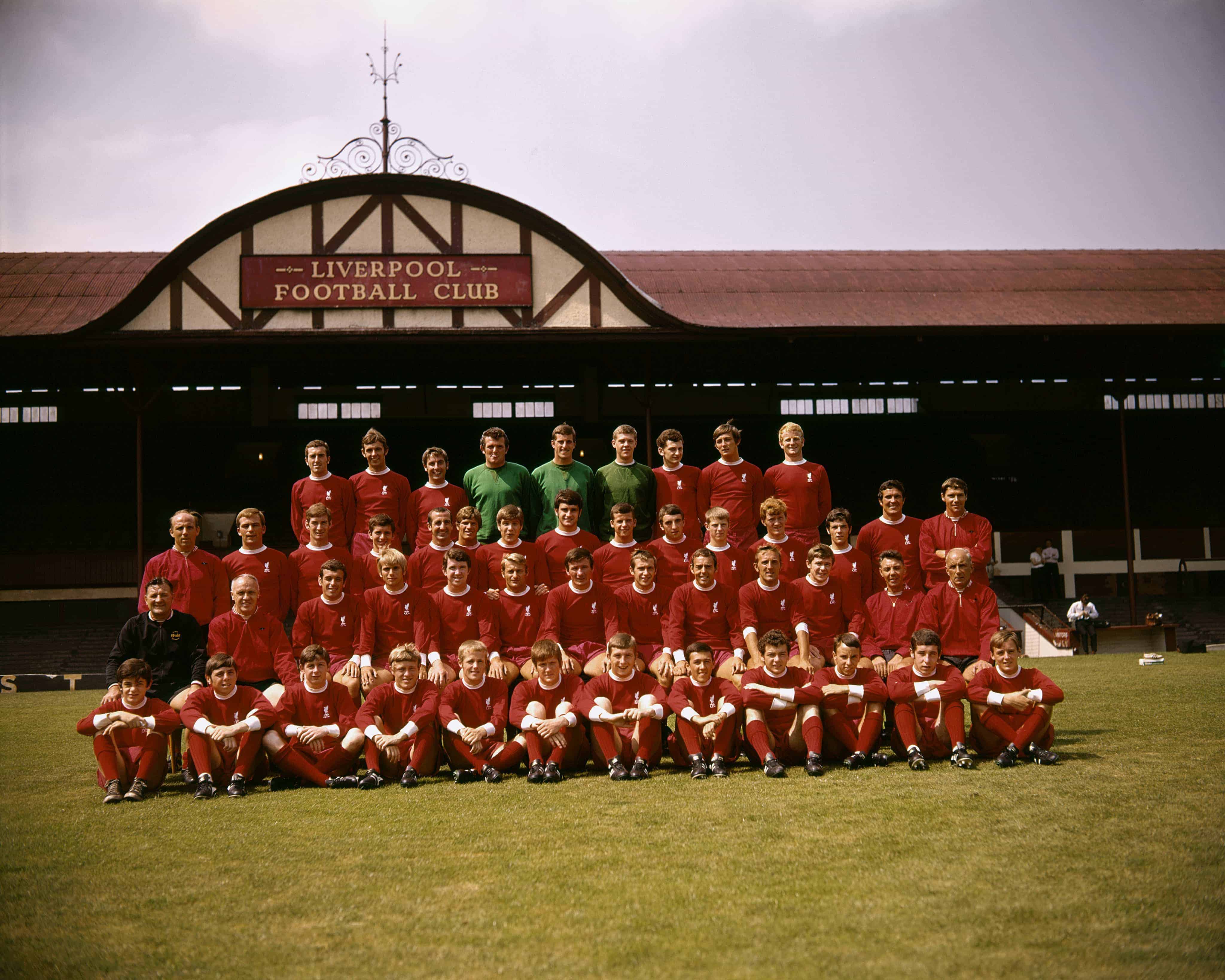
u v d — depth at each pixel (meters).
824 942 3.43
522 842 4.86
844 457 29.48
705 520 9.36
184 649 7.41
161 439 27.89
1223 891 3.86
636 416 27.98
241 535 8.48
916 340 24.00
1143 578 29.16
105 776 6.33
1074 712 9.04
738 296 25.45
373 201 21.00
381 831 5.18
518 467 9.38
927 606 7.81
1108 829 4.75
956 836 4.69
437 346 21.45
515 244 21.27
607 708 6.88
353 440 28.09
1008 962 3.23
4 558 26.80
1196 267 28.00
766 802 5.61
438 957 3.39
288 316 20.81
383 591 7.71
